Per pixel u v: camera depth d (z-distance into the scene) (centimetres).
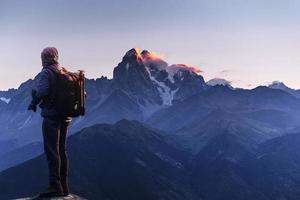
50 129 1842
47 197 1852
